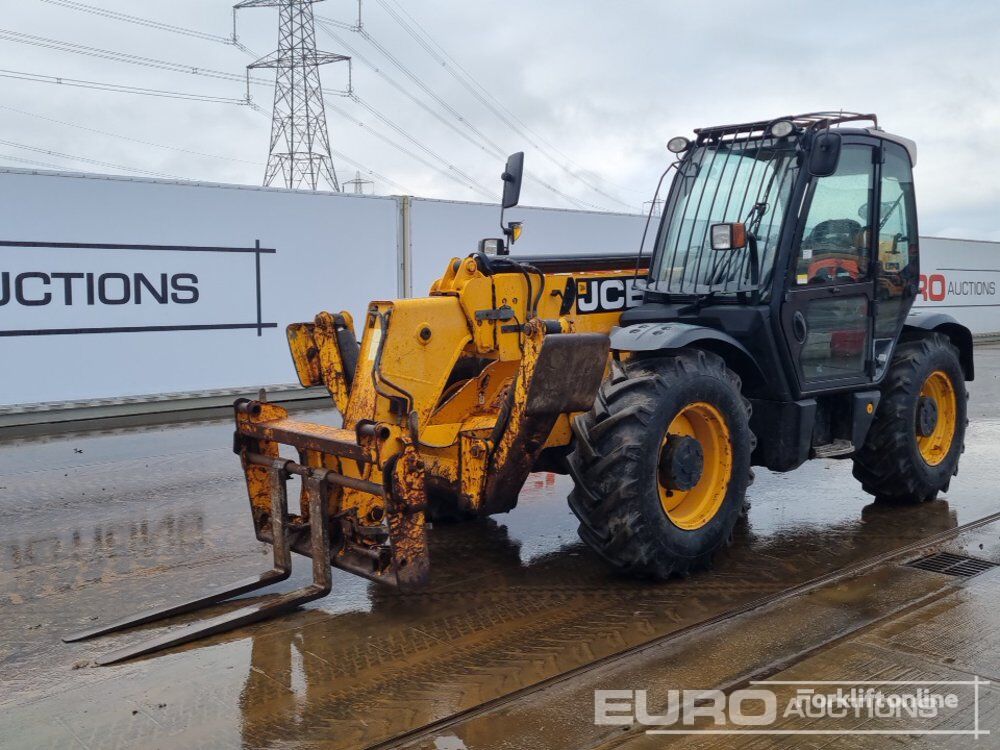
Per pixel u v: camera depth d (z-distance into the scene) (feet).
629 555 13.41
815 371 16.03
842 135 15.89
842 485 20.74
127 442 26.63
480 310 14.19
